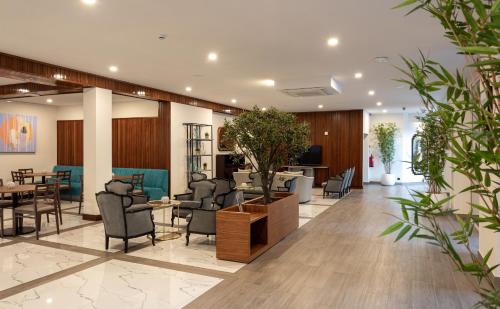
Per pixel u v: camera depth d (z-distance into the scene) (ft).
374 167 48.32
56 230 20.07
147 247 16.79
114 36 15.02
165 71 21.66
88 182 22.89
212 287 12.09
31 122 34.76
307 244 17.44
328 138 44.01
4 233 19.25
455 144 3.69
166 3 11.72
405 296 11.41
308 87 23.71
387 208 27.68
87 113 22.90
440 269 13.91
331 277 13.07
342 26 13.92
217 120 38.50
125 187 20.13
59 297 11.30
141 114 33.45
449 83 3.69
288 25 13.78
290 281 12.66
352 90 28.45
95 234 19.22
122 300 11.09
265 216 16.26
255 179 28.63
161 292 11.67
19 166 33.68
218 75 22.93
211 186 21.20
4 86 25.48
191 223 16.97
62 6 11.90
